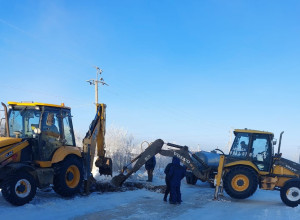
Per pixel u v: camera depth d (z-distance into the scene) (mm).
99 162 11062
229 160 11000
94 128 10477
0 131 8852
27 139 8203
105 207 8078
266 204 10359
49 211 7176
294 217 8125
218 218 7617
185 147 10961
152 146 10891
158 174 18859
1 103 8516
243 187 10430
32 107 8516
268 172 10789
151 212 7844
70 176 8875
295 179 10273
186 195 11203
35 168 8148
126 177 11070
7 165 7422
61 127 8906
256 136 11273
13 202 7230
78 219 6789
